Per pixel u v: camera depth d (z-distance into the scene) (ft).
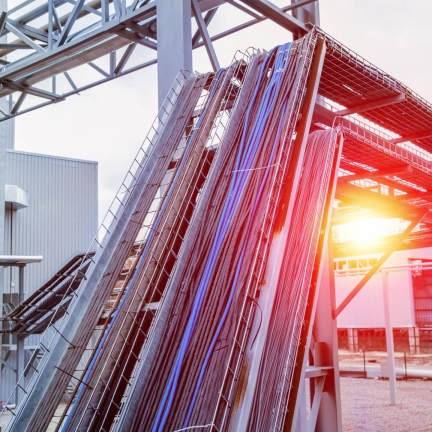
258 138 23.39
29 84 58.03
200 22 32.76
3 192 78.38
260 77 26.03
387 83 34.14
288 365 20.85
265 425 18.80
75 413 19.85
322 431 36.06
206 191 22.91
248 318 18.63
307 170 27.09
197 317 19.70
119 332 20.94
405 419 63.26
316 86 24.71
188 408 17.94
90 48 49.42
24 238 105.91
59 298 56.90
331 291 36.68
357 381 100.42
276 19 37.35
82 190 113.80
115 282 23.34
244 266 19.85
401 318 130.41
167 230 23.03
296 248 23.72
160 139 26.30
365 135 39.75
